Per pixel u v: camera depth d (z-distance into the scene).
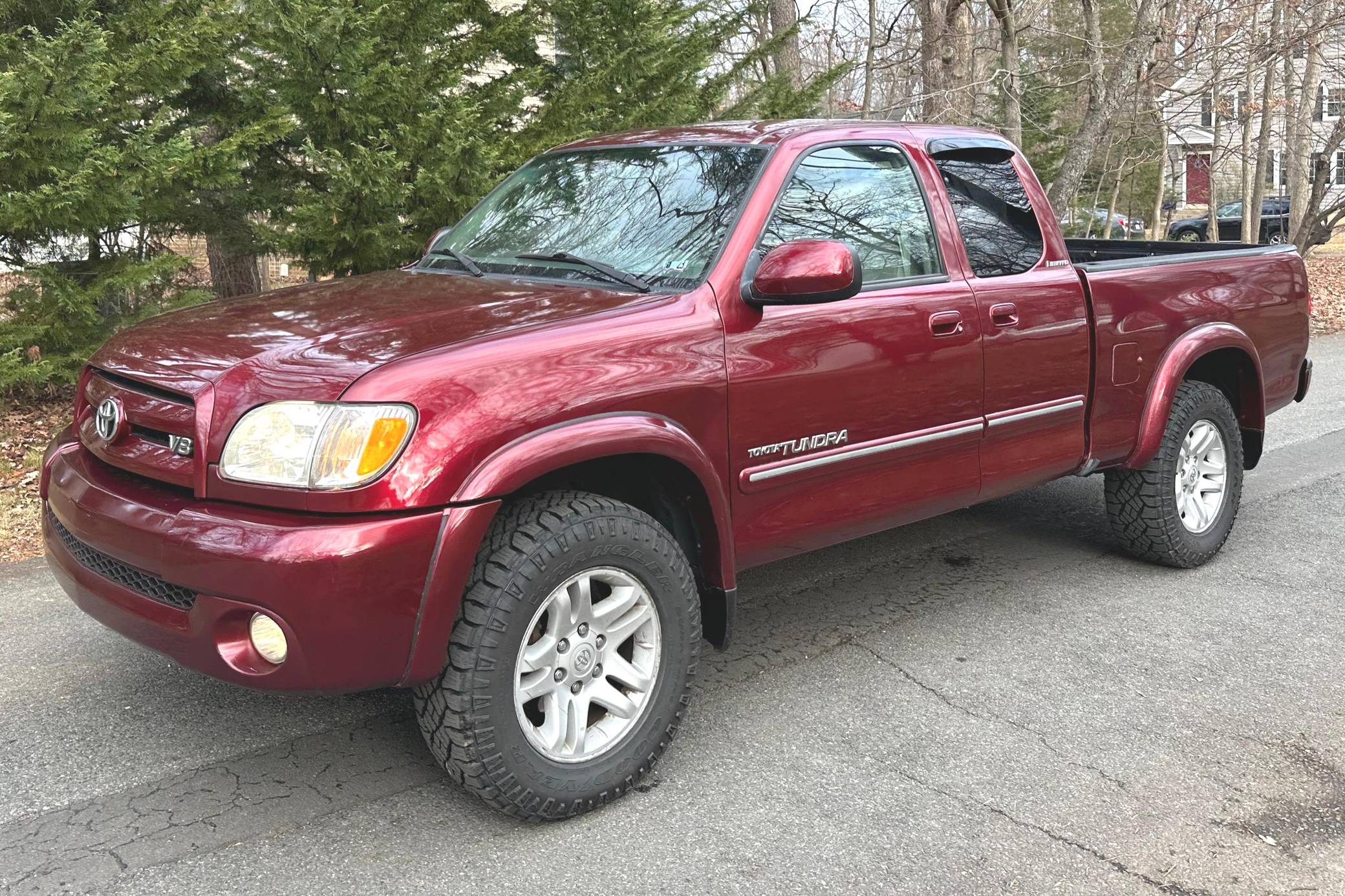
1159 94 17.81
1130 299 4.56
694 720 3.54
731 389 3.19
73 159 6.57
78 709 3.51
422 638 2.63
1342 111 17.98
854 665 3.97
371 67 7.60
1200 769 3.27
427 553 2.59
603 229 3.67
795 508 3.47
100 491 2.86
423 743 3.35
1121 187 27.30
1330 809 3.07
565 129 8.57
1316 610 4.57
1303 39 16.00
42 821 2.87
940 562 5.16
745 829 2.92
